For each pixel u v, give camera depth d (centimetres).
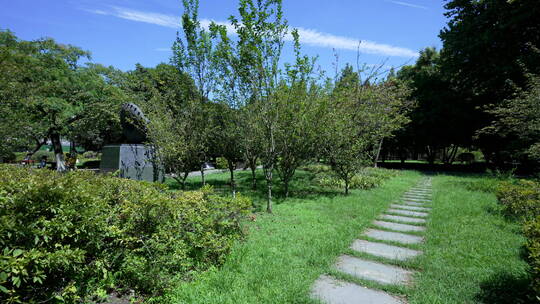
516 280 328
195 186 1137
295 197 923
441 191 1080
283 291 304
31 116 1544
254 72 683
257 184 1210
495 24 1633
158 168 866
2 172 405
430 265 379
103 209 322
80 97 2031
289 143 831
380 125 1180
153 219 344
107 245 320
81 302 278
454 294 305
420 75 2555
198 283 319
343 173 989
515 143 1508
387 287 320
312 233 514
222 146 953
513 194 605
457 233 518
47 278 275
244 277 335
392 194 995
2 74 1000
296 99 773
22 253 233
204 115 893
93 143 3444
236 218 461
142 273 303
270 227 555
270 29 663
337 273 354
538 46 1549
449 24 1942
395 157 4594
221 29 662
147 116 852
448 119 2292
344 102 1014
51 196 263
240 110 762
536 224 308
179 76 870
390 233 545
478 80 1878
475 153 3834
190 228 380
